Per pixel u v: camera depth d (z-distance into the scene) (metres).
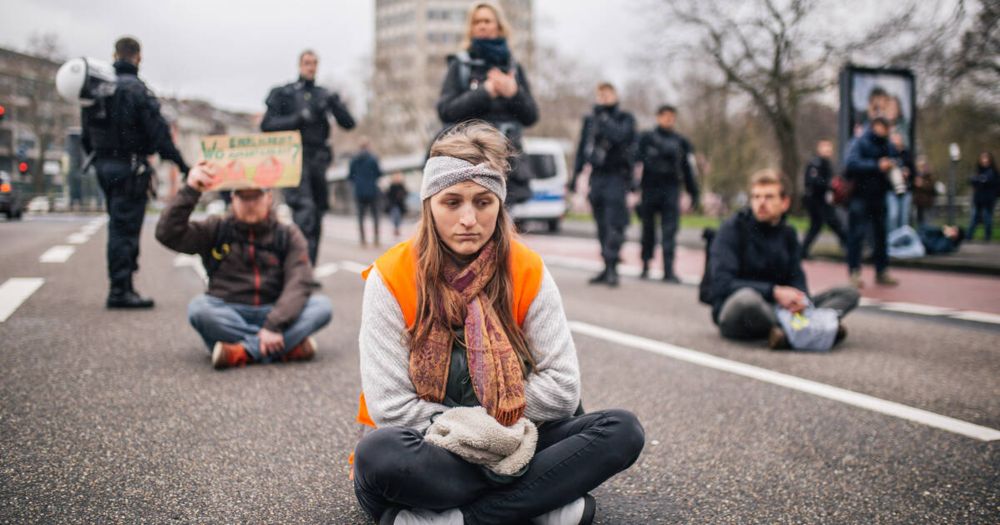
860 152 8.21
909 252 11.26
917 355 4.77
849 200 8.34
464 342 2.07
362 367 2.12
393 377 2.06
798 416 3.43
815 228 11.58
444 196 2.01
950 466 2.82
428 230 2.07
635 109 50.78
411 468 1.89
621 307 6.73
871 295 7.70
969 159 31.23
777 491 2.58
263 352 4.25
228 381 3.89
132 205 6.05
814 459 2.89
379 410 2.06
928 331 5.66
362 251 12.91
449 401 2.09
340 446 2.96
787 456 2.92
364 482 1.96
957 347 5.04
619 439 1.99
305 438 3.04
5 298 6.54
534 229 22.39
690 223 24.86
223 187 4.27
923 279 9.16
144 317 5.71
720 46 25.62
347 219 32.88
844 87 11.52
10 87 50.03
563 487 1.97
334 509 2.38
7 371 3.96
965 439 3.13
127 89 5.80
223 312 4.26
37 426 3.11
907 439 3.13
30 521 2.25
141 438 3.00
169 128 5.99
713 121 36.56
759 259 5.18
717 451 2.97
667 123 8.99
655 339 5.22
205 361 4.33
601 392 3.82
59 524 2.24
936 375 4.22
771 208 5.05
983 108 23.97
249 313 4.38
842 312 5.14
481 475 1.98
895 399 3.72
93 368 4.09
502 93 5.49
